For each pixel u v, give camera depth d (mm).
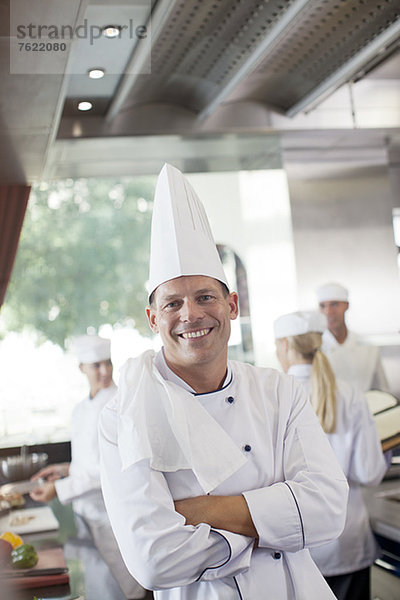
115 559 1777
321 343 2168
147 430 1093
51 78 1730
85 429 2406
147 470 1070
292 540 1080
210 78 2203
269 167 2926
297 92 2408
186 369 1140
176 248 1127
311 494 1102
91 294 3871
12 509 2283
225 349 1162
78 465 2400
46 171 2803
